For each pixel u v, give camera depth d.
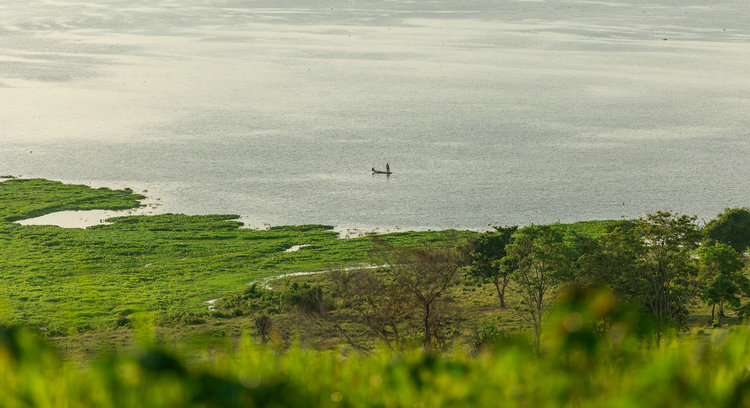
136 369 21.91
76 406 21.88
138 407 21.52
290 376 25.95
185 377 22.02
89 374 23.00
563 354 24.95
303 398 24.66
